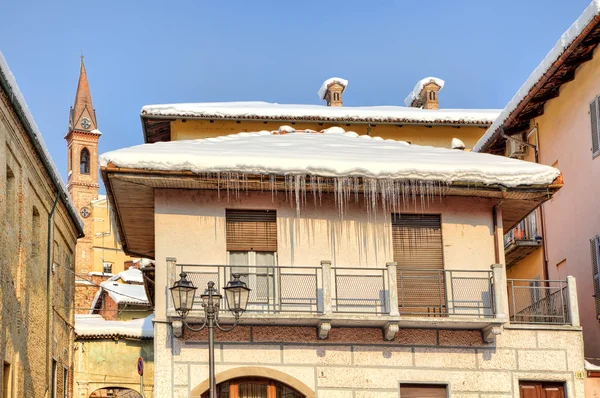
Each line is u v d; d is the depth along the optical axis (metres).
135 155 20.98
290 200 22.23
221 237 21.73
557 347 22.02
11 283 21.84
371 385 21.28
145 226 24.55
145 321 39.25
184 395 20.62
